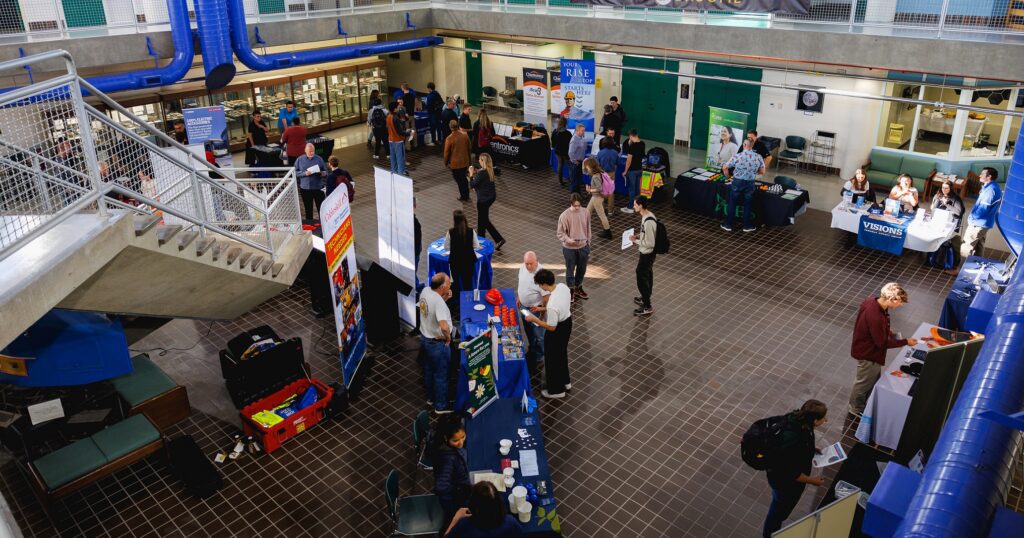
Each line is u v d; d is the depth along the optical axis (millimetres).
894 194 10930
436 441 5328
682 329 8859
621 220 12375
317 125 18156
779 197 11742
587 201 13203
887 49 10320
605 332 8820
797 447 5000
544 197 13586
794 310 9273
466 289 8750
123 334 6305
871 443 6699
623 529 5883
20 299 4320
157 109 15070
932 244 10102
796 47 11227
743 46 11812
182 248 6168
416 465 6668
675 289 9883
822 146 14438
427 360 7137
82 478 5988
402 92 16828
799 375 7895
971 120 13086
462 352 6750
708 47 12258
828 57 10945
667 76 16562
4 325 4172
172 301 6777
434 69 20953
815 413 4996
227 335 8914
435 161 15922
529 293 7793
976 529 2162
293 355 7488
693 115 16484
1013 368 2975
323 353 8516
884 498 4422
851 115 13844
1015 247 5957
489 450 5742
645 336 8719
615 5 13391
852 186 11281
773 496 5398
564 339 7293
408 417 7359
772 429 5113
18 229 5039
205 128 13102
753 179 11453
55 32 12219
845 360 8156
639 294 9773
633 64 16984
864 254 10898
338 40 18406
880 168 13867
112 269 5676
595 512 6062
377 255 11047
